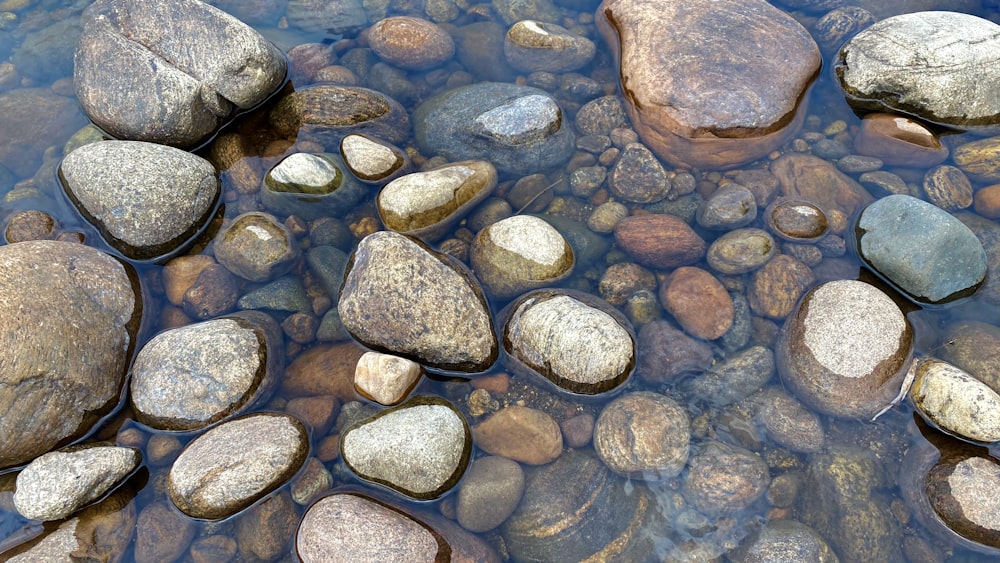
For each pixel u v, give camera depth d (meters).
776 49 1.62
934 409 1.37
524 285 1.49
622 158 1.59
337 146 1.64
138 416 1.39
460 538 1.33
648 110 1.61
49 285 1.38
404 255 1.44
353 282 1.44
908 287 1.45
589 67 1.72
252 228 1.51
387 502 1.34
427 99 1.70
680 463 1.37
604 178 1.60
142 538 1.33
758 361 1.43
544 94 1.63
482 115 1.61
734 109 1.57
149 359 1.40
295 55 1.70
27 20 1.76
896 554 1.32
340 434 1.40
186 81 1.56
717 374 1.43
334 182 1.56
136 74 1.56
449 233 1.56
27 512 1.31
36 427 1.34
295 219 1.57
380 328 1.42
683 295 1.47
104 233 1.50
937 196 1.54
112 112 1.56
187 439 1.39
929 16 1.62
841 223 1.53
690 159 1.60
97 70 1.57
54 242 1.44
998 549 1.30
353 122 1.63
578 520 1.35
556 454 1.39
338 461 1.38
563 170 1.62
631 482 1.37
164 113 1.55
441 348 1.42
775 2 1.77
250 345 1.42
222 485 1.32
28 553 1.29
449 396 1.44
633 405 1.40
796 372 1.41
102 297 1.42
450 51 1.73
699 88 1.58
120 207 1.48
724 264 1.49
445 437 1.36
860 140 1.60
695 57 1.61
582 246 1.54
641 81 1.62
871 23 1.69
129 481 1.36
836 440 1.39
